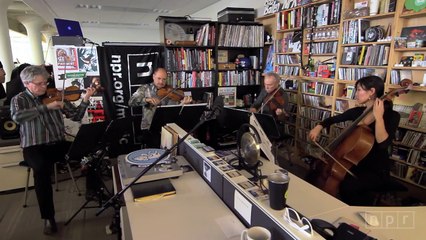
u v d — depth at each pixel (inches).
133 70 145.0
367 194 73.9
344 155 77.2
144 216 41.6
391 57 96.3
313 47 130.2
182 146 65.9
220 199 46.8
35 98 92.8
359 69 109.7
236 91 171.9
